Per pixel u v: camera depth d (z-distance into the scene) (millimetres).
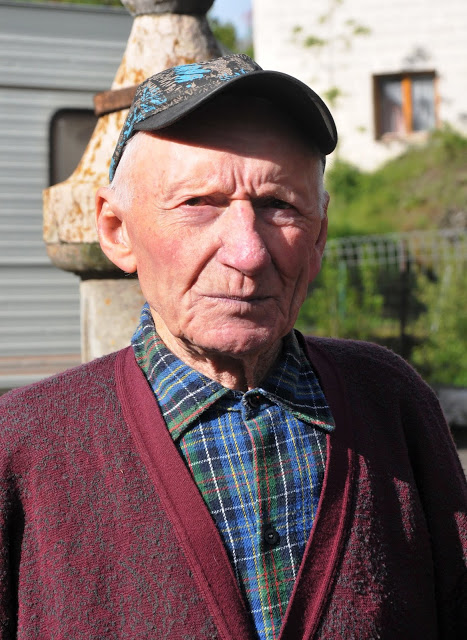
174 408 1345
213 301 1267
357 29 17000
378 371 1579
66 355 5758
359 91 17141
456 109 17000
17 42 5477
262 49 17297
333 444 1388
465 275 8945
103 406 1367
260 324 1283
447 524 1514
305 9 17109
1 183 5551
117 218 1429
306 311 9211
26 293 5672
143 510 1273
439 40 16891
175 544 1254
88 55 5633
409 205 15500
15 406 1371
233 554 1285
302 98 1239
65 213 2309
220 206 1269
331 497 1340
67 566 1262
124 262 1427
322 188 1383
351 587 1303
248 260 1227
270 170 1256
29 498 1313
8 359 5621
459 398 4961
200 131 1245
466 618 1494
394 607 1346
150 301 1349
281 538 1315
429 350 7828
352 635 1278
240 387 1385
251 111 1260
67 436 1335
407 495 1444
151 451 1307
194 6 2385
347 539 1331
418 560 1426
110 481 1297
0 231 5574
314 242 1361
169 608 1232
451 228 14672
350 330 8805
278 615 1277
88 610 1242
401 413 1558
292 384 1421
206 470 1316
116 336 2404
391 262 9688
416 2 16859
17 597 1310
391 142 17016
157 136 1270
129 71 2387
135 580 1248
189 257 1264
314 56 17172
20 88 5512
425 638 1406
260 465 1330
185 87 1239
